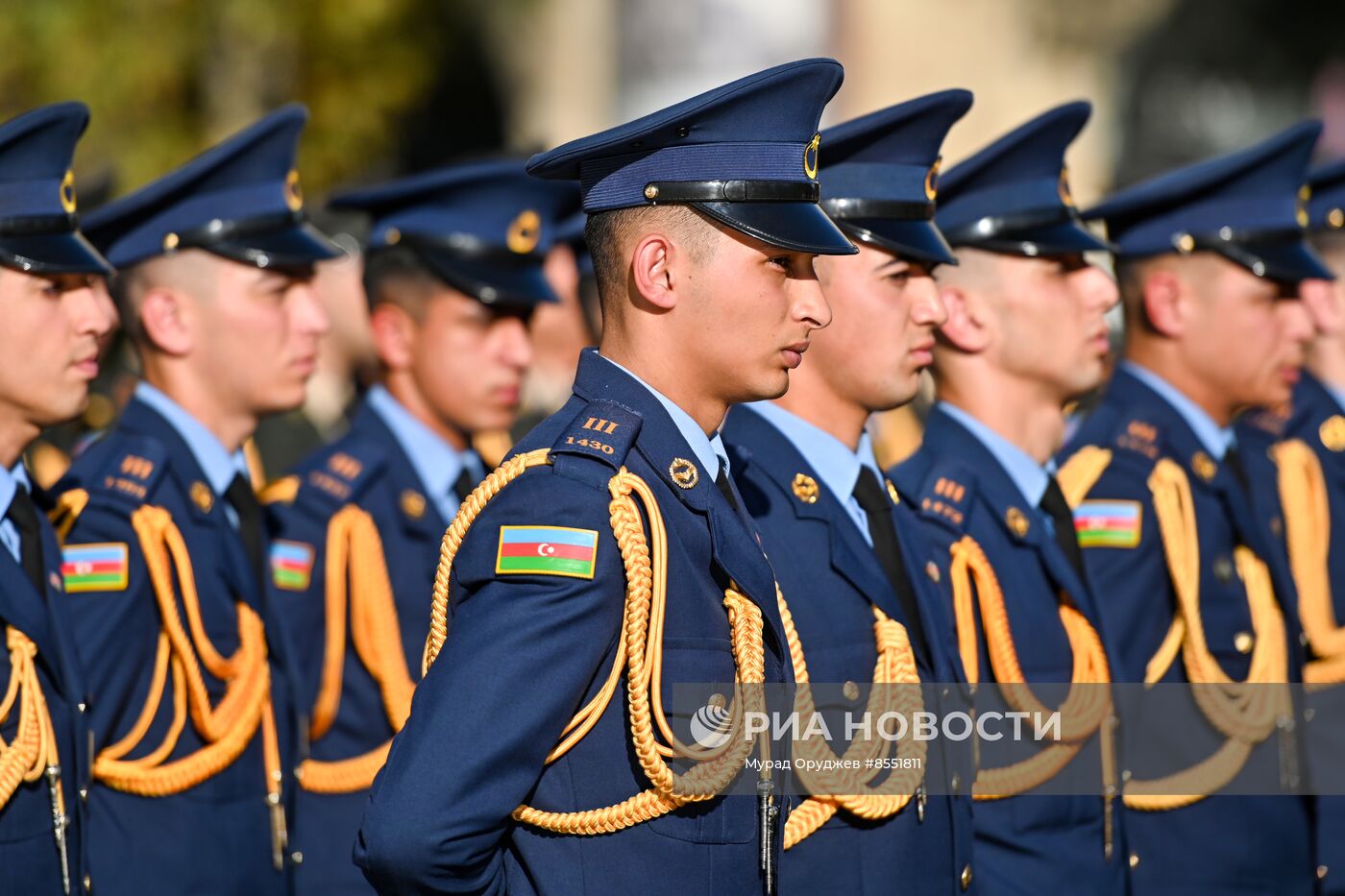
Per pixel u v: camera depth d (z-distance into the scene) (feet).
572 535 29.07
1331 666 58.44
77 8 97.66
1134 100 102.22
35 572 38.65
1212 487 50.21
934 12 134.21
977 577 42.45
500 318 53.88
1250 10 102.68
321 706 50.19
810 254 30.22
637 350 31.17
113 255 46.62
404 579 51.67
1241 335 51.37
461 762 27.76
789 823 33.96
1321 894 51.21
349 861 49.65
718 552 30.50
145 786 42.73
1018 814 41.75
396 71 107.76
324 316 48.42
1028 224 44.80
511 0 130.72
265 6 100.01
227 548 45.96
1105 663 44.09
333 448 52.90
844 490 38.22
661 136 30.37
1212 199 51.75
